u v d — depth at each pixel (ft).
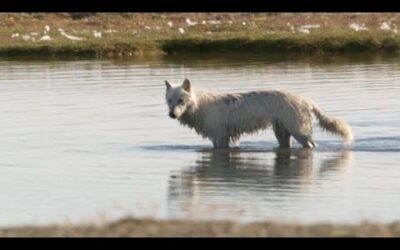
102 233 108.27
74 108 253.03
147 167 186.60
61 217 144.87
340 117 233.14
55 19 527.81
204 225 112.37
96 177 177.99
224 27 471.62
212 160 193.06
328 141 210.59
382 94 268.00
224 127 202.18
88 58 386.11
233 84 290.56
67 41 409.69
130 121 235.20
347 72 321.11
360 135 213.87
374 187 166.81
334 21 504.84
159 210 146.61
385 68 333.01
